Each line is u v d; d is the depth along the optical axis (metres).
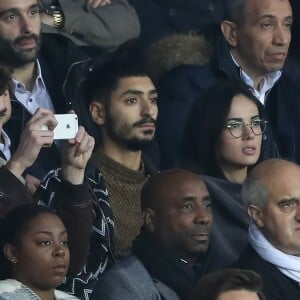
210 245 32.25
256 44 36.50
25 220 28.75
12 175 29.81
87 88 33.59
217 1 38.03
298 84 37.22
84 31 36.38
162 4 37.88
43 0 36.16
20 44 33.50
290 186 30.86
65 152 29.95
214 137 34.06
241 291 27.31
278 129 36.84
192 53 35.81
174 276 30.39
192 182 31.00
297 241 30.77
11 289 28.38
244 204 31.56
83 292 30.30
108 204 31.75
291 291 30.48
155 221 30.89
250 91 35.56
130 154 33.19
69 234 29.81
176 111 34.84
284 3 36.66
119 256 32.16
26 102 33.47
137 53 36.84
